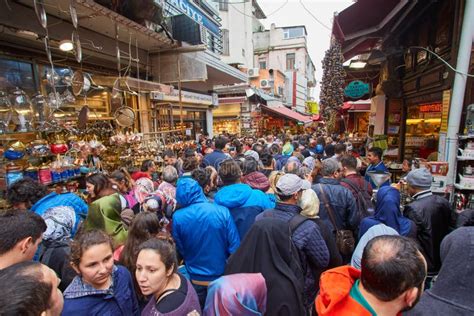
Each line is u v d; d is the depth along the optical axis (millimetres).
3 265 1330
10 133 3469
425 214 2344
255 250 1586
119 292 1490
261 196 2828
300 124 23156
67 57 4875
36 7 3094
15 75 4051
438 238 2334
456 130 3494
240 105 16031
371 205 3131
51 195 2492
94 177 2688
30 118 3838
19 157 3371
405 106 6766
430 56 4879
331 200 2705
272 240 1585
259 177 3400
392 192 2449
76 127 4613
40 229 1470
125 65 6250
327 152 5504
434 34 4730
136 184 3607
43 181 3514
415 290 955
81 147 4180
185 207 2328
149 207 2848
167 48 6422
